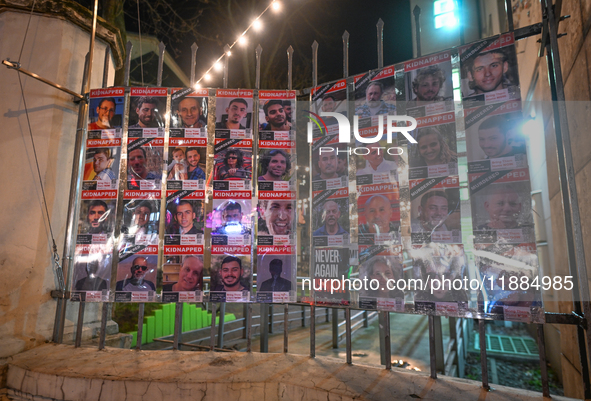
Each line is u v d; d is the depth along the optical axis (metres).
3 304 2.99
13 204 3.16
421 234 2.58
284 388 2.29
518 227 2.31
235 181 3.12
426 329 6.15
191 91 3.26
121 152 3.24
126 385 2.34
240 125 3.20
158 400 2.30
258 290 2.95
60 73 3.46
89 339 3.50
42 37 3.46
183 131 3.21
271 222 3.03
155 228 3.11
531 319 2.20
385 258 2.71
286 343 2.92
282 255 2.98
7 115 3.27
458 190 2.53
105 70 3.86
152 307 5.47
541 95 4.96
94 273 3.08
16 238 3.12
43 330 3.16
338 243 2.86
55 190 3.35
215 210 3.07
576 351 3.51
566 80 3.09
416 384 2.28
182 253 3.03
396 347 4.95
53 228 3.30
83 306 3.09
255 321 6.07
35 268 3.16
